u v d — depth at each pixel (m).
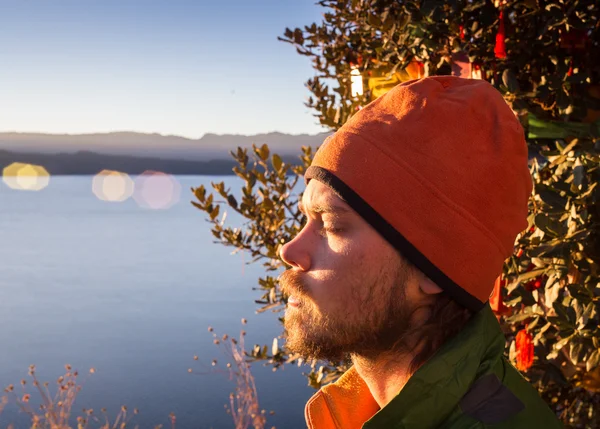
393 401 0.83
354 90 3.34
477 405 0.83
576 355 2.02
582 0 2.40
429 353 0.88
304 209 0.93
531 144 2.54
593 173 2.07
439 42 2.74
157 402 19.64
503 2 2.43
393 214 0.85
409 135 0.87
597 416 2.50
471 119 0.89
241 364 5.98
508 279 2.34
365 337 0.86
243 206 3.62
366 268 0.86
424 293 0.88
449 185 0.86
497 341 0.91
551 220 2.01
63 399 6.25
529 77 2.68
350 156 0.87
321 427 1.09
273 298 3.53
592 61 2.51
